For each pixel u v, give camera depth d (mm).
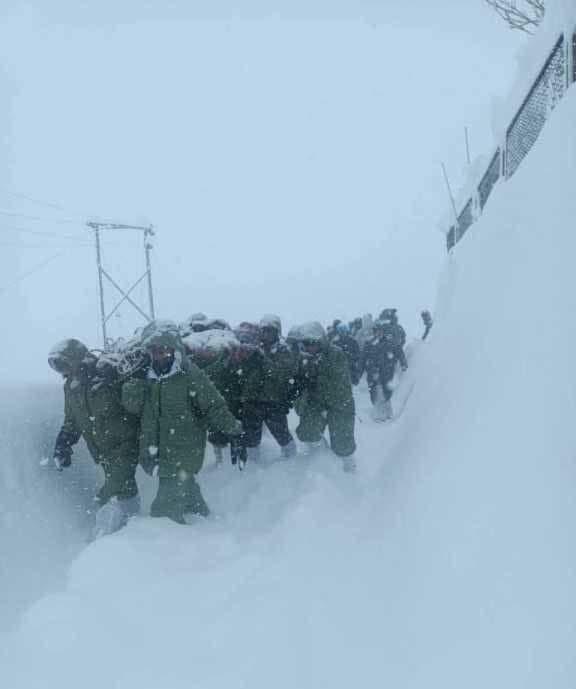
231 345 6160
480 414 3217
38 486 4852
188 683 2488
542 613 1992
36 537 4230
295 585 3275
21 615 3266
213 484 6062
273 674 2500
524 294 3537
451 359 4727
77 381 5012
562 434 2473
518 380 3020
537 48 5645
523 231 4176
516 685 1871
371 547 3482
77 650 2678
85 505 5242
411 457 4094
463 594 2352
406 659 2354
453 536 2666
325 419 6367
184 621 3096
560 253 3311
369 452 7094
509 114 6719
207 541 4211
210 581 3527
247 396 6406
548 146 4359
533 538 2240
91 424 4996
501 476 2633
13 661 2646
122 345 5398
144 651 2777
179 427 4715
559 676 1797
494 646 2045
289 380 6418
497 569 2287
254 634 2838
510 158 6805
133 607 3205
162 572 3639
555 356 2822
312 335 6078
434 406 4398
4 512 4238
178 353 4703
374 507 4203
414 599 2619
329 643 2660
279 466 6160
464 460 3035
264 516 4969
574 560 2027
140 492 5770
